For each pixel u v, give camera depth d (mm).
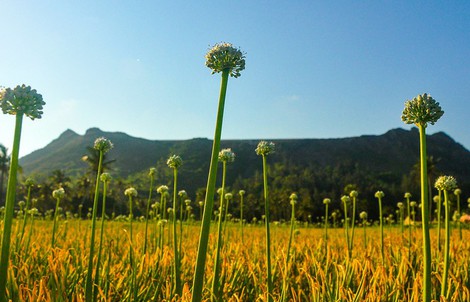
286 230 4707
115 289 1050
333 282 1093
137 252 1364
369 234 3688
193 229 3615
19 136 592
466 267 1252
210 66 630
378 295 928
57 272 1041
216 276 963
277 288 1177
